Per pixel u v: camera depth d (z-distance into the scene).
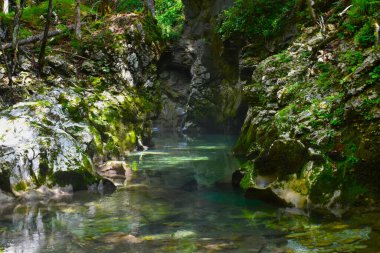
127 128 10.73
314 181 5.15
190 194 6.16
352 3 8.20
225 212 5.10
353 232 4.01
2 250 3.95
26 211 5.42
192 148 11.62
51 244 4.09
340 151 5.30
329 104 6.18
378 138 4.97
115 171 7.81
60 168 6.59
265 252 3.66
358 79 5.76
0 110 8.00
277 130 6.82
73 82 11.03
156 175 7.66
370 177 4.89
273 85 8.85
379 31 6.48
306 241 3.85
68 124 8.16
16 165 6.34
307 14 10.33
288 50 9.55
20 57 10.88
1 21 12.02
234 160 8.94
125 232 4.42
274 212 5.01
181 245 3.95
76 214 5.21
